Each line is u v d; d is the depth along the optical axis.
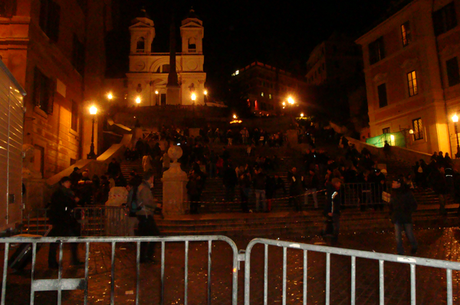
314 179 13.89
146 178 7.16
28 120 16.17
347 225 11.52
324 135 30.11
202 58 54.75
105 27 29.19
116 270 6.43
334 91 52.84
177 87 44.75
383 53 30.03
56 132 19.89
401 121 27.94
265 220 11.51
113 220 9.84
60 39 20.78
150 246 6.94
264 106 81.75
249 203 15.04
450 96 24.42
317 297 4.84
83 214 7.18
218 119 38.69
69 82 22.17
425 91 25.48
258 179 13.74
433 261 2.54
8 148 6.55
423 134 25.67
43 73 18.09
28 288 5.39
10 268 5.90
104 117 29.98
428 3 25.50
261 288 5.32
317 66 65.12
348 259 7.02
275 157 20.64
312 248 3.11
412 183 16.84
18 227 7.54
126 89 57.78
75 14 23.38
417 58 26.36
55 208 6.49
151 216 7.03
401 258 2.67
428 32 25.55
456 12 24.00
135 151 22.53
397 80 28.48
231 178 14.62
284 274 3.25
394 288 5.18
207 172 18.69
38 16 17.42
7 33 16.14
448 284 2.46
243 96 68.75
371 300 4.71
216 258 7.42
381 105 30.36
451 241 8.80
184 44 55.25
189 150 19.66
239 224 11.20
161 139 23.89
